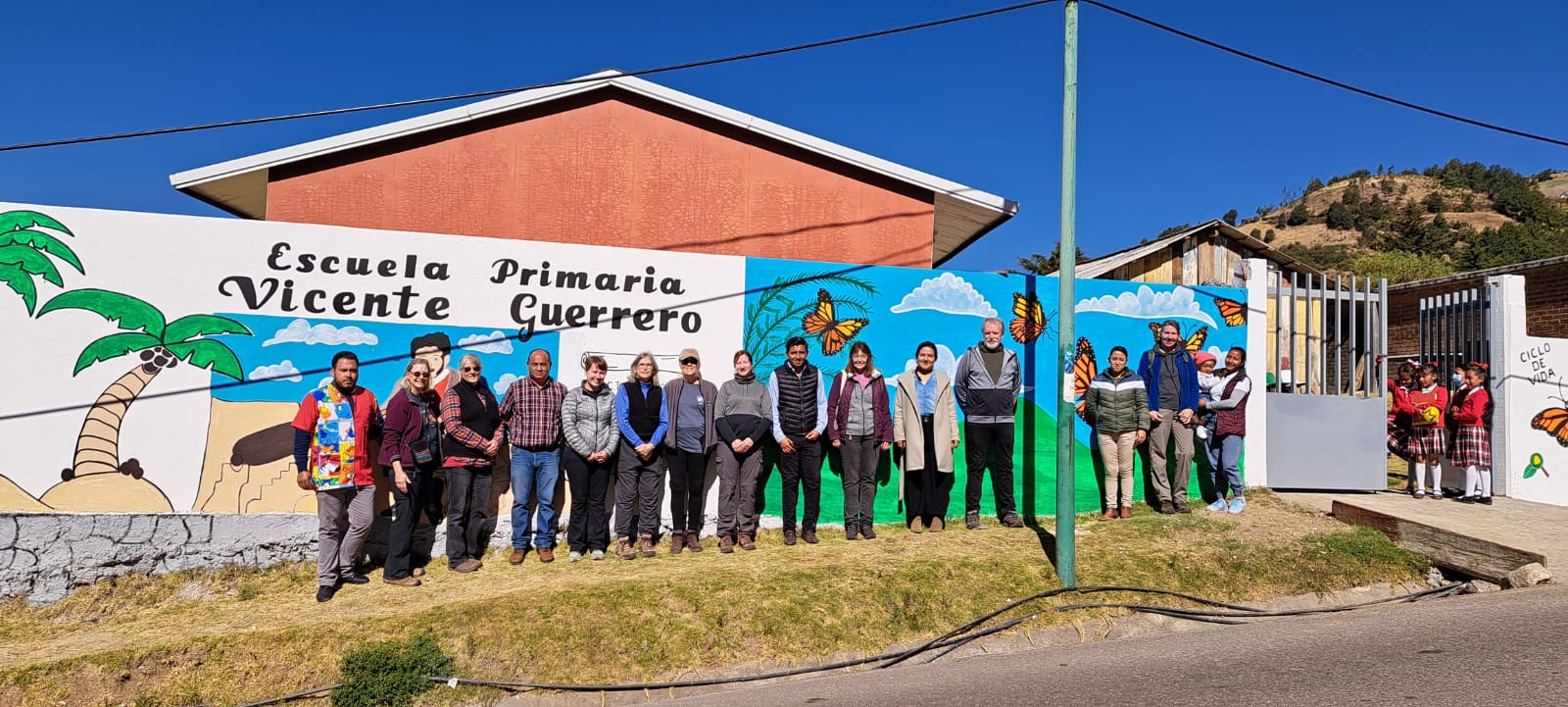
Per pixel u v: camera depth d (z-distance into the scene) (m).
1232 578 7.55
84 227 7.50
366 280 7.98
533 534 8.07
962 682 5.53
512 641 6.09
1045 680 5.40
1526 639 5.48
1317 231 97.00
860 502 8.41
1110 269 14.29
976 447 8.76
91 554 7.21
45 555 7.12
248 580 7.41
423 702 5.70
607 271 8.49
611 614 6.40
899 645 6.50
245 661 5.81
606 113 11.12
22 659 5.80
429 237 8.13
